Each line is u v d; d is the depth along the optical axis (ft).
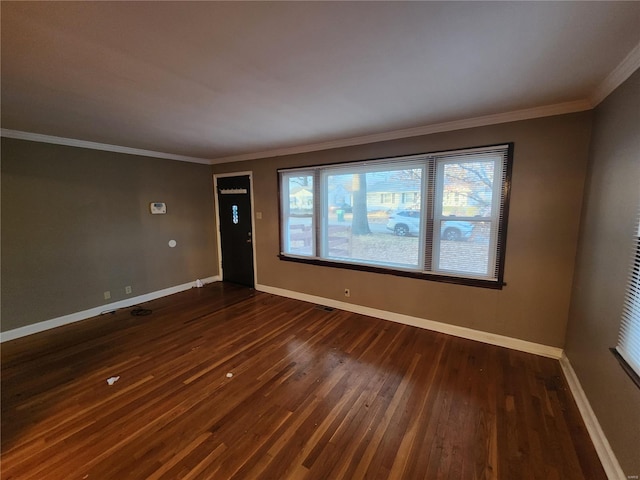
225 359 8.81
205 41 4.61
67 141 11.26
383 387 7.41
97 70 5.57
